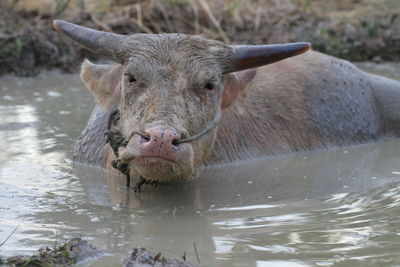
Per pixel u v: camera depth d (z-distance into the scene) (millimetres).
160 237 12094
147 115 13414
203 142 14508
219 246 11664
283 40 30078
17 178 15516
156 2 31094
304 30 31047
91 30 15055
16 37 27141
